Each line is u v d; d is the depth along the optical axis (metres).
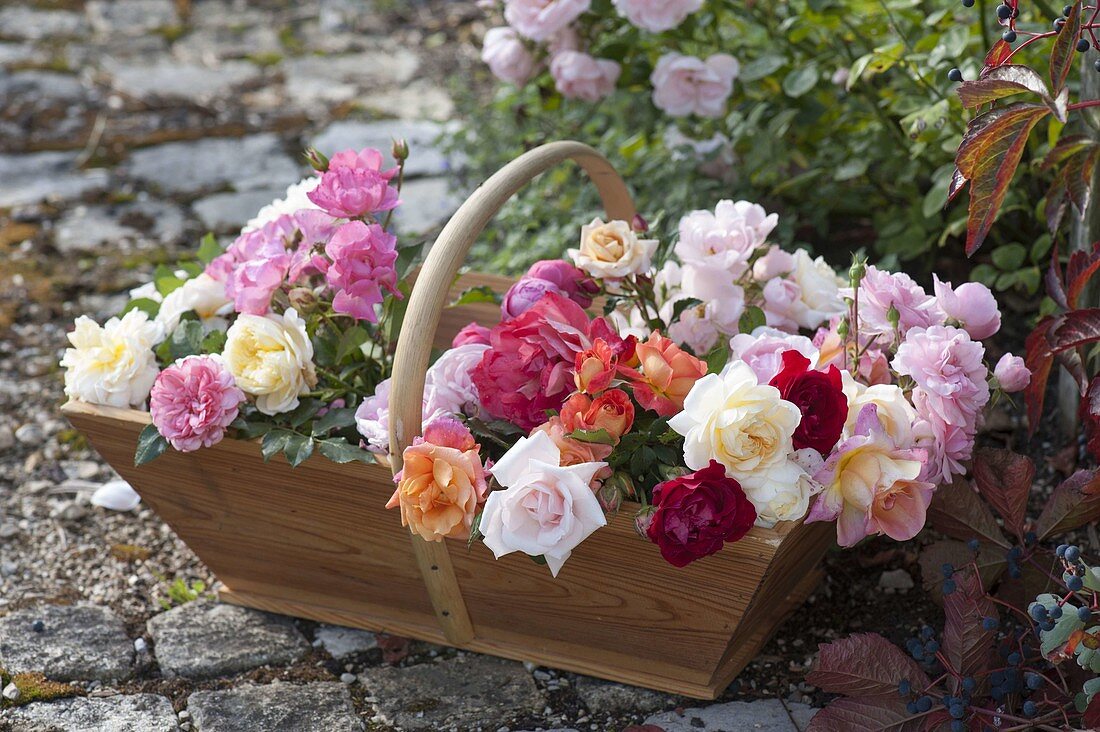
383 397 2.21
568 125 2.98
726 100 2.78
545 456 2.06
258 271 2.23
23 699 2.27
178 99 4.18
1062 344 2.22
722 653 2.20
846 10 2.63
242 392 2.20
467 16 4.86
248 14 5.05
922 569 2.28
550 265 2.23
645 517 2.09
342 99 4.15
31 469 2.64
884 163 2.72
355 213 2.21
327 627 2.36
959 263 2.77
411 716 2.24
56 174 3.60
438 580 2.23
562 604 2.23
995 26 2.58
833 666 2.17
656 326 2.26
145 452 2.21
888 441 2.09
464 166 3.33
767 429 2.07
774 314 2.28
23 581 2.45
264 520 2.29
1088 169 2.24
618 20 2.76
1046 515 2.24
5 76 4.32
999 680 2.15
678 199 2.76
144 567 2.47
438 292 2.12
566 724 2.23
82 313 2.96
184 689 2.29
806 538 2.22
